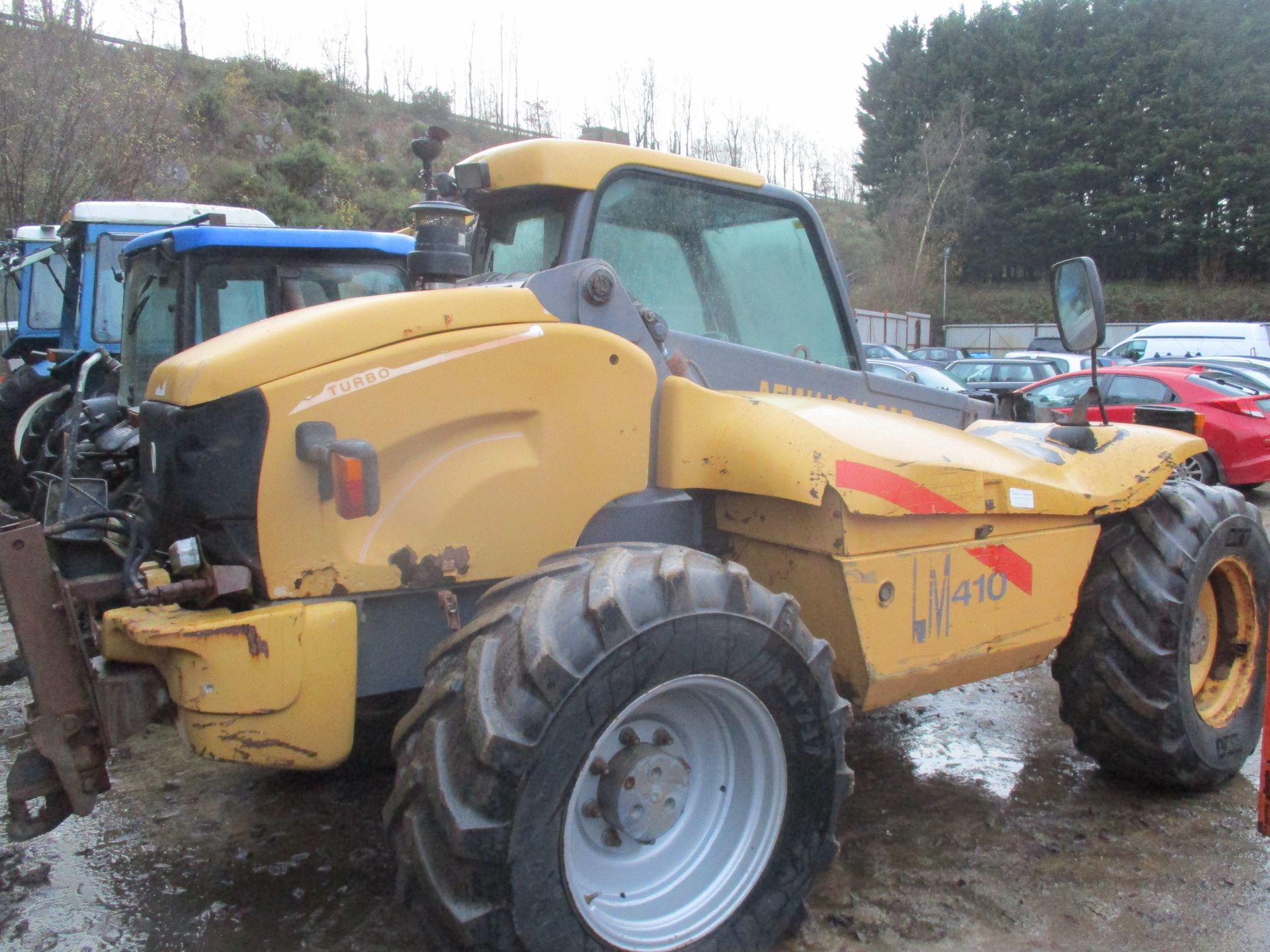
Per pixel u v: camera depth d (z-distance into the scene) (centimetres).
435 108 3350
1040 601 324
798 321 347
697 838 253
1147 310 4178
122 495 348
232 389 228
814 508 277
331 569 236
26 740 416
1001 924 277
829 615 283
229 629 226
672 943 236
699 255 324
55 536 271
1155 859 314
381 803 352
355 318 238
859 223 5069
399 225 2233
